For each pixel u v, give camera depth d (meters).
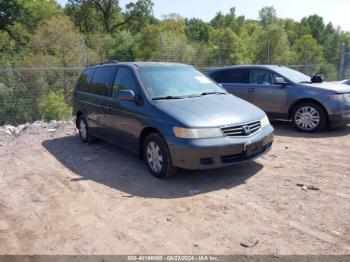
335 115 7.81
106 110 6.50
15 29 39.31
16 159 6.79
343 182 5.02
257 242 3.52
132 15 53.00
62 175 5.78
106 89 6.64
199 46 22.84
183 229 3.84
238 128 5.02
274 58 32.59
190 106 5.34
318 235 3.62
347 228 3.73
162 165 5.23
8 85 17.08
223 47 24.52
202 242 3.56
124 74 6.25
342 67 18.02
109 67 6.83
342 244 3.44
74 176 5.70
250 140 5.05
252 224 3.89
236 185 5.04
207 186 5.04
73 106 8.10
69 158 6.74
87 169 6.04
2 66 21.53
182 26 53.44
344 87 8.20
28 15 41.75
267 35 37.16
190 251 3.41
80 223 4.09
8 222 4.20
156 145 5.30
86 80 7.64
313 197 4.53
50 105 15.44
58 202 4.70
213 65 21.98
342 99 7.84
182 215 4.16
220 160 4.88
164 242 3.60
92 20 53.41
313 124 8.12
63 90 18.00
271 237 3.61
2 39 36.22
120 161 6.40
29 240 3.77
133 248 3.52
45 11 42.34
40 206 4.61
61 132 9.07
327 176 5.28
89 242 3.66
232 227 3.84
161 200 4.61
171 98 5.65
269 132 5.50
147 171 5.76
